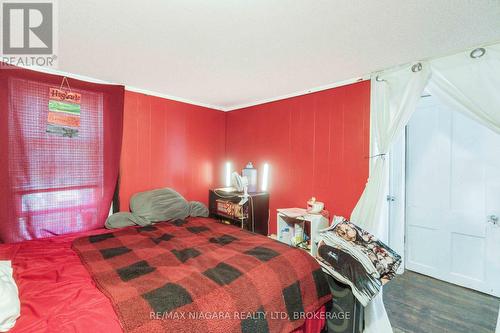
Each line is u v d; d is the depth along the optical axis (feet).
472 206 7.77
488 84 5.30
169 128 9.57
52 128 6.82
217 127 11.39
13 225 6.21
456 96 5.73
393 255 5.81
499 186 7.27
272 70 6.88
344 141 7.69
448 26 4.61
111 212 8.11
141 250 5.73
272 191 9.79
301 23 4.54
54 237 6.56
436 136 8.53
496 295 7.34
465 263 7.95
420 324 6.21
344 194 7.68
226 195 9.70
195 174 10.52
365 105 7.25
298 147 8.93
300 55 5.93
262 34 4.93
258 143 10.36
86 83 7.42
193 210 9.20
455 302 7.17
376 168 6.72
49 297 3.72
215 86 8.38
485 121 5.36
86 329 3.07
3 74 6.07
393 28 4.70
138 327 3.18
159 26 4.62
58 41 5.20
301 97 8.84
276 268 4.96
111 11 4.14
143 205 8.19
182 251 5.71
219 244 6.20
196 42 5.27
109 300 3.67
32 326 3.07
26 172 6.41
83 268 4.79
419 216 8.98
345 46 5.45
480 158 7.61
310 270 5.32
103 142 7.76
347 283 5.27
